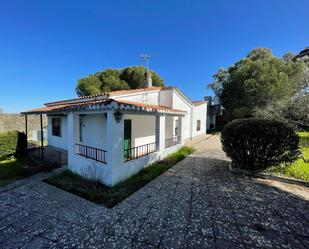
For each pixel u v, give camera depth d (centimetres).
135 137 953
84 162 635
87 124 896
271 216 361
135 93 1016
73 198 468
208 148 1230
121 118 565
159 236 301
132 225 336
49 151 1046
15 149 954
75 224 344
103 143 809
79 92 2611
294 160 600
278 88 1546
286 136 584
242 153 648
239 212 378
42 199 464
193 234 305
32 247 280
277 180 580
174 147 1047
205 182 565
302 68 1452
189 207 403
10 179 628
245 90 2023
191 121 1675
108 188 529
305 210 387
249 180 583
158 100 1272
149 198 453
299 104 1047
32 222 354
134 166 646
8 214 388
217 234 304
